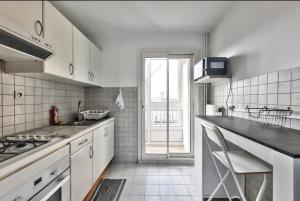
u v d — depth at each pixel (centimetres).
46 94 213
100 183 247
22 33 112
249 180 191
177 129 410
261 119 165
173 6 60
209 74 229
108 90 324
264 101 161
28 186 101
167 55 319
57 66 174
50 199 125
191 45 316
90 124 224
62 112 251
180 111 410
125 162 325
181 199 210
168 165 313
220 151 175
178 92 407
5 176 87
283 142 90
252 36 177
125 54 321
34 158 108
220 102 263
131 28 117
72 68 207
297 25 125
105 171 280
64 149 146
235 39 212
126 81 322
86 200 205
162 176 270
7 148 115
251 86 181
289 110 132
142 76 322
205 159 197
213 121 176
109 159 289
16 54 131
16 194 93
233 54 218
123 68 321
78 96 302
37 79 196
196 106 319
